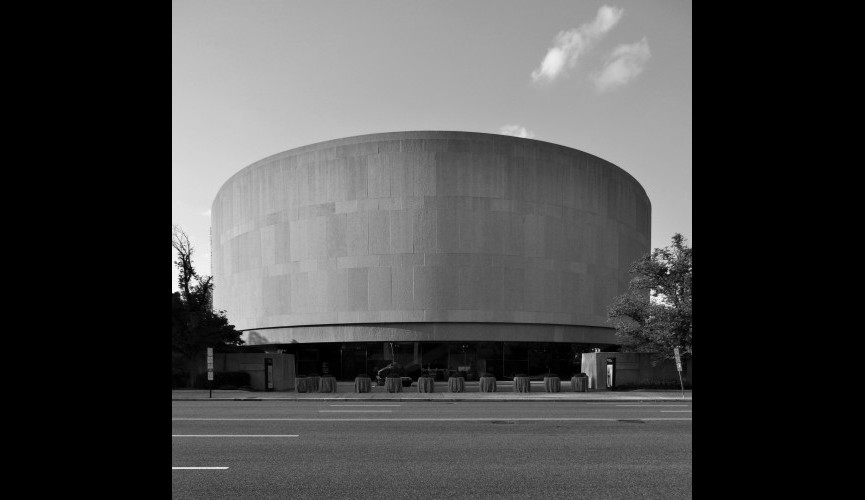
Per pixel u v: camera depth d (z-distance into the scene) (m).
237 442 11.52
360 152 40.22
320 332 40.44
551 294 40.25
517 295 39.19
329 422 14.74
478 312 38.47
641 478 8.40
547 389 27.84
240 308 46.12
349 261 39.75
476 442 11.46
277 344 42.34
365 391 27.52
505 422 14.66
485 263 38.88
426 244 38.78
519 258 39.50
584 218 42.44
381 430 13.19
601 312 42.97
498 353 39.28
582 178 42.56
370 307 39.00
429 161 39.22
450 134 39.38
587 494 7.54
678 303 27.38
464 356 38.81
